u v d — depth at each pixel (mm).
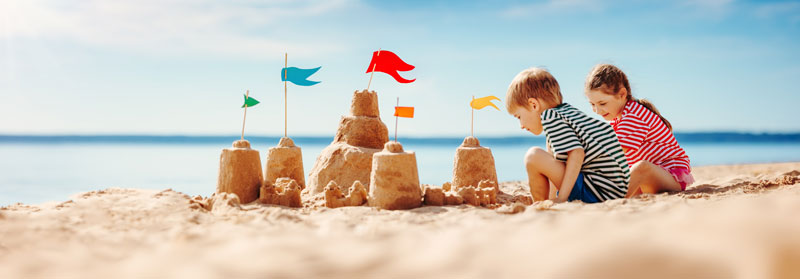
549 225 1961
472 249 1710
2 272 1802
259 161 4320
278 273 1536
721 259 1441
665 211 2500
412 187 3795
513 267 1509
